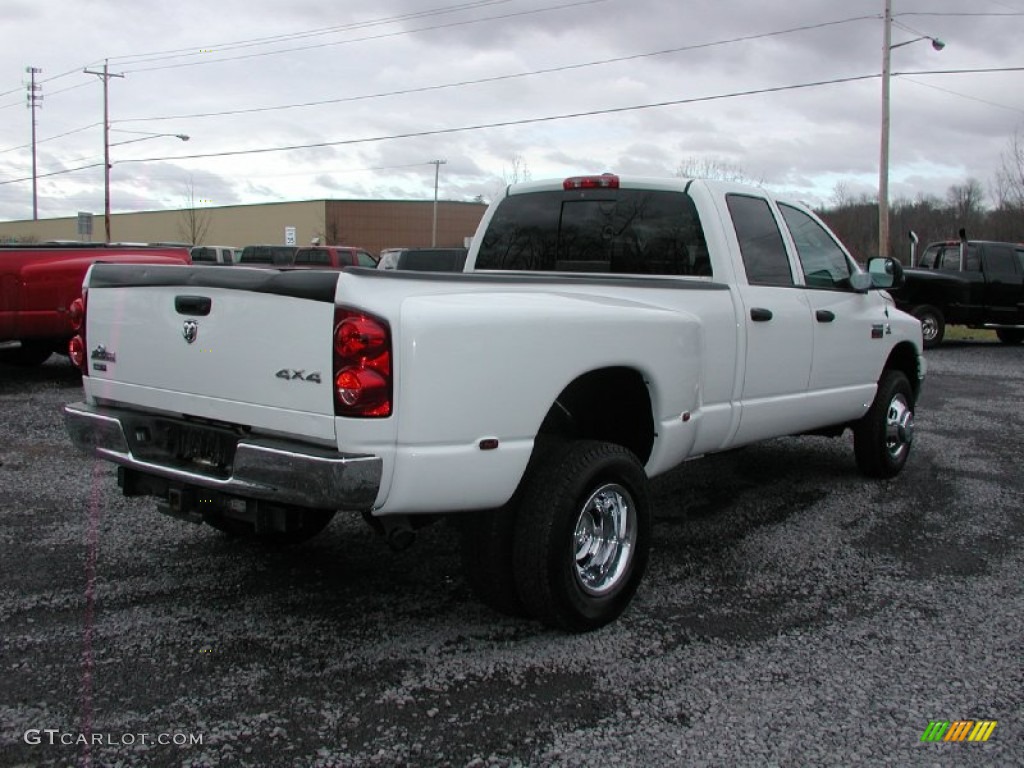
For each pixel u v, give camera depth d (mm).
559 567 3738
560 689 3420
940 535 5461
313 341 3262
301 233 75750
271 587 4391
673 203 5117
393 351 3205
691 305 4578
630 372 4184
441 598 4309
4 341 10055
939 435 8719
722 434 4891
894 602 4375
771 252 5379
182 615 4020
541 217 5633
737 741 3076
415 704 3273
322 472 3178
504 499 3574
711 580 4641
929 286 17531
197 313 3613
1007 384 12688
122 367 3975
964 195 46375
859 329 6082
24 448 7332
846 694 3430
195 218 81062
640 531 4117
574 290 4062
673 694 3402
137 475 4008
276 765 2869
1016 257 17797
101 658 3570
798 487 6570
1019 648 3873
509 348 3506
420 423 3279
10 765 2828
